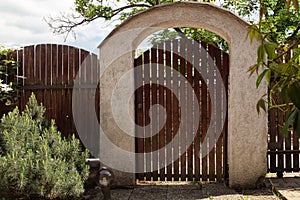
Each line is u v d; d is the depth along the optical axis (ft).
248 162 18.07
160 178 19.90
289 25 26.04
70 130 20.81
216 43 30.58
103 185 15.80
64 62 20.84
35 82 20.99
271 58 4.54
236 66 18.01
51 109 20.90
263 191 17.60
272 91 4.67
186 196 17.03
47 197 15.52
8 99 20.86
